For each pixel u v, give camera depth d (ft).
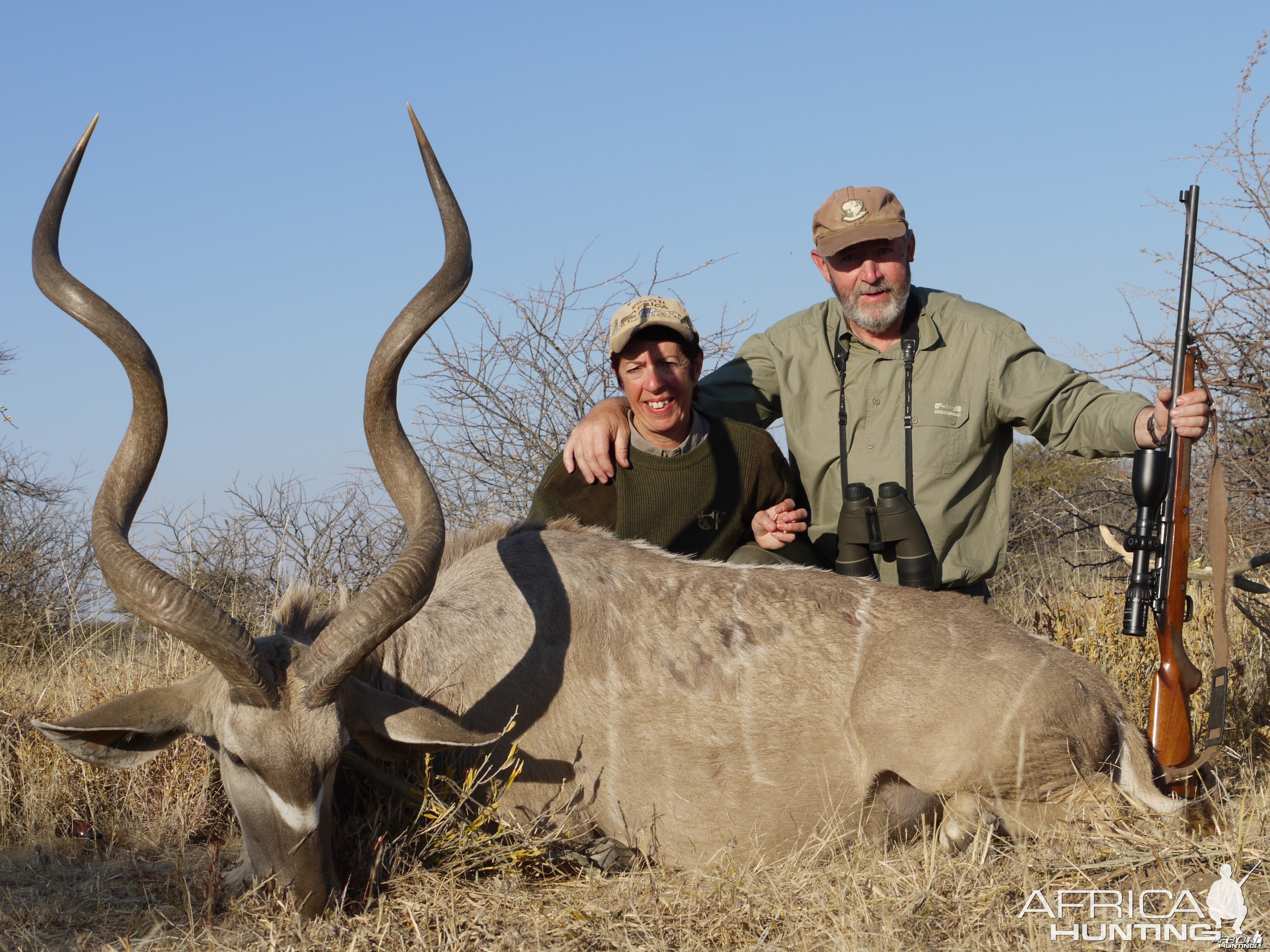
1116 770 13.65
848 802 13.57
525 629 13.96
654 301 16.21
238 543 29.91
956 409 17.37
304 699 11.39
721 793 13.51
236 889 12.49
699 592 14.34
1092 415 16.21
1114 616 19.99
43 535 33.58
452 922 11.32
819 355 18.25
